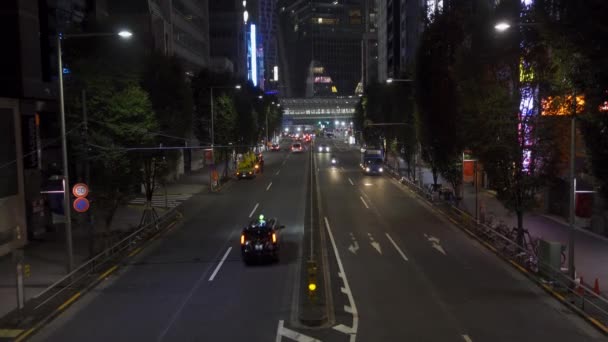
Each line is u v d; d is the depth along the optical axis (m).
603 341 14.61
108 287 20.72
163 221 34.50
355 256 25.34
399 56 111.81
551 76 21.58
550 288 19.20
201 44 87.56
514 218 34.50
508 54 24.06
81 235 30.78
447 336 14.97
